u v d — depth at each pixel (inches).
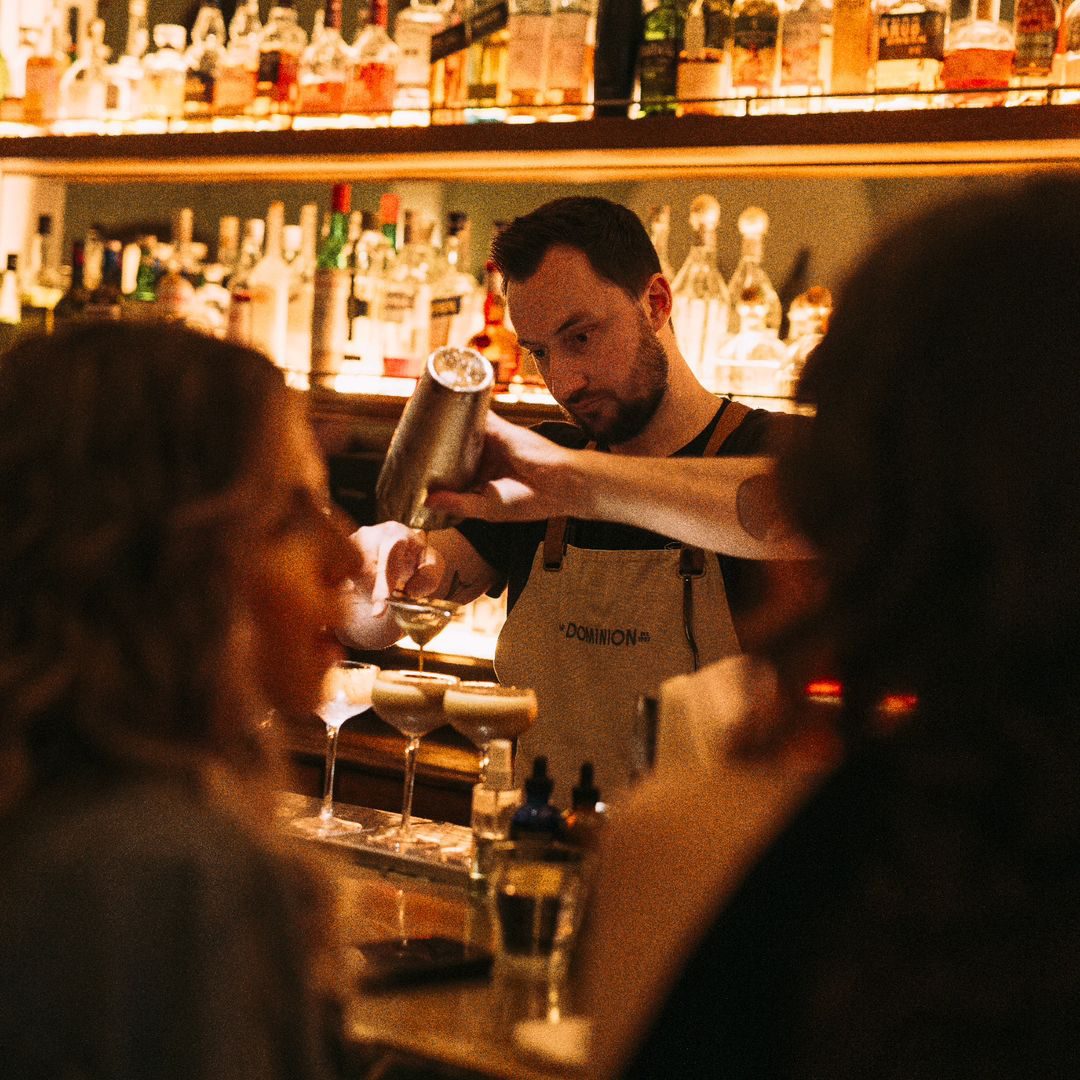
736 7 89.5
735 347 95.0
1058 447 26.2
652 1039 28.7
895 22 83.7
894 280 28.6
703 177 105.1
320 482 37.0
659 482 65.7
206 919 28.3
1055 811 25.4
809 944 27.6
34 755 30.2
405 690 64.4
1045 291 27.0
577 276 78.0
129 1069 27.6
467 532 86.7
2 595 30.9
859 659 27.9
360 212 111.4
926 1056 25.8
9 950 28.0
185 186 128.1
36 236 129.7
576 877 47.3
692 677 43.0
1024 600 25.8
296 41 109.8
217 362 33.2
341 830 66.4
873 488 28.1
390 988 45.2
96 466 31.3
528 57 94.0
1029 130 79.1
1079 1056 25.1
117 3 128.8
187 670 31.3
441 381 63.3
